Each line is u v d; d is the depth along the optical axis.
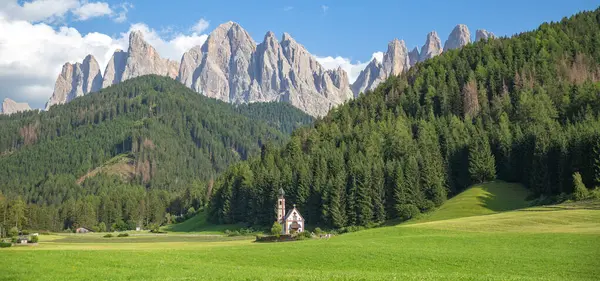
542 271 53.06
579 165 136.62
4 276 45.22
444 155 177.62
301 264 59.50
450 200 153.50
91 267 51.00
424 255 62.09
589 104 181.88
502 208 137.00
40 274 46.59
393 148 183.00
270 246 78.19
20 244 116.62
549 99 196.25
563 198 128.00
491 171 162.25
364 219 152.75
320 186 167.62
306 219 169.38
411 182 152.00
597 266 54.56
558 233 76.56
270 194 179.62
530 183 147.62
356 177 161.25
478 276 47.44
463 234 81.56
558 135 147.50
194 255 64.19
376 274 47.72
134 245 110.38
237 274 47.72
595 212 98.88
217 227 196.50
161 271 49.78
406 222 141.62
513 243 70.94
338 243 76.50
